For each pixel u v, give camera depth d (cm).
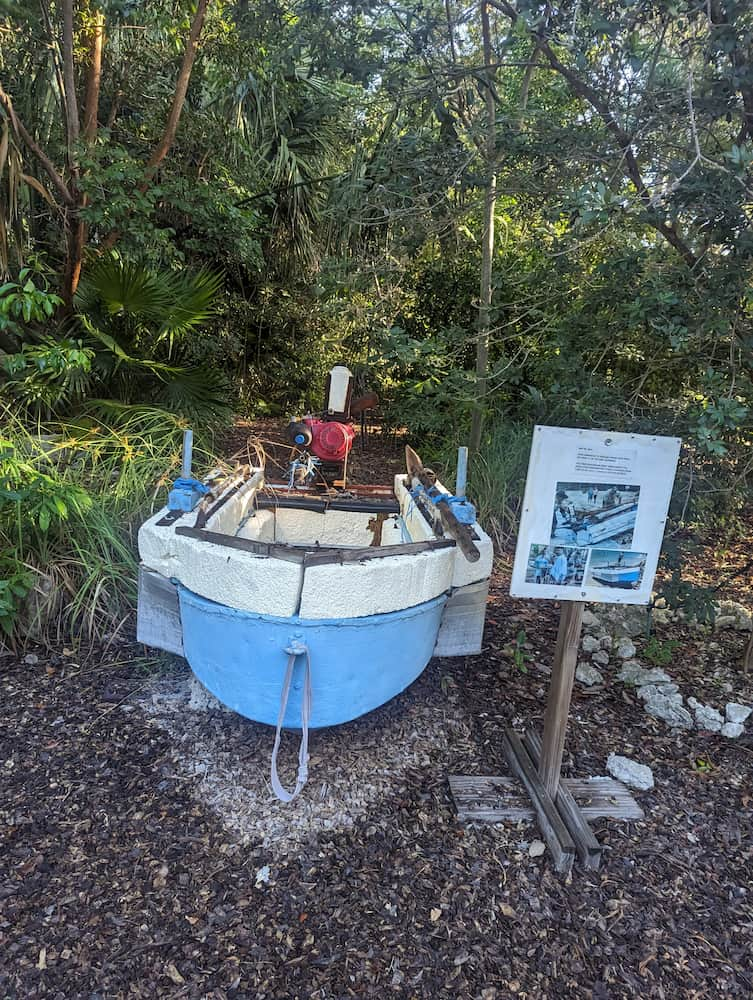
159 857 239
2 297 367
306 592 234
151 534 279
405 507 378
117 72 655
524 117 367
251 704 264
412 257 489
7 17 508
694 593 357
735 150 247
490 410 587
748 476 372
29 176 548
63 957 203
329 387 434
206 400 634
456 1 404
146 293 568
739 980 206
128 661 356
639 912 226
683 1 277
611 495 226
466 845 250
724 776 293
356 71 368
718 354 335
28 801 262
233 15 419
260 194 799
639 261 306
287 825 254
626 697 349
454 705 336
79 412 558
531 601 462
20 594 340
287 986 197
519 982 202
